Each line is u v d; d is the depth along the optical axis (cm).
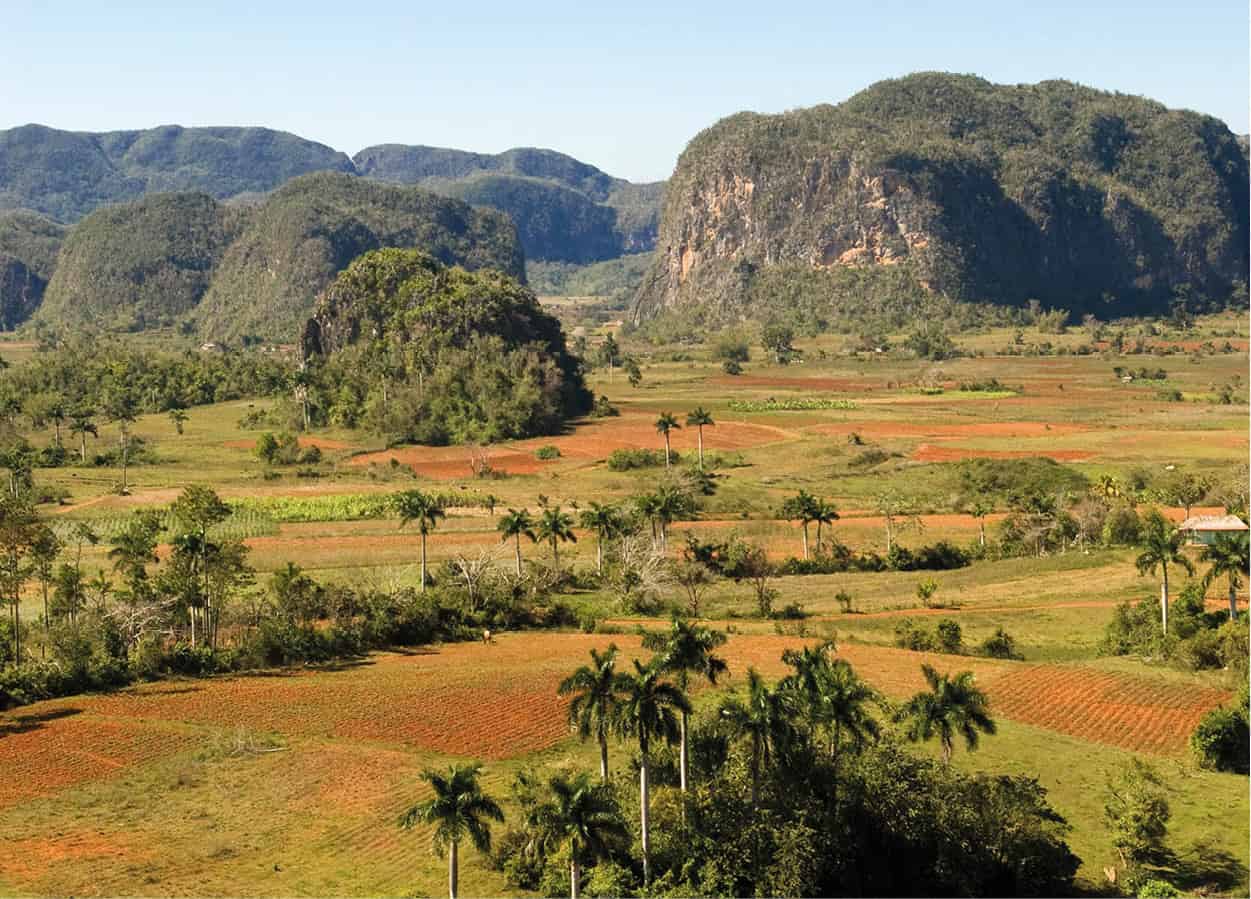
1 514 10169
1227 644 8675
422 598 10575
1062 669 8800
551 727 7831
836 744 6334
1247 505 13625
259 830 6319
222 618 10138
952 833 5966
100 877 5731
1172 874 5909
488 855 5931
